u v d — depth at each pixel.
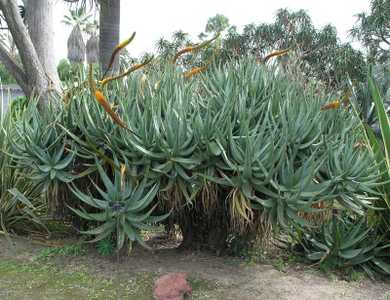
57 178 3.87
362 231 4.27
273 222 3.48
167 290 3.28
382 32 19.92
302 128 3.62
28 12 7.03
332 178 3.54
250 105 3.82
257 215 3.68
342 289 3.71
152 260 4.08
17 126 4.47
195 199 3.77
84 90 3.94
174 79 3.92
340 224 4.23
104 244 4.12
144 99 3.79
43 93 5.86
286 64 4.41
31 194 4.92
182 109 3.44
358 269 4.16
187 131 3.45
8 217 4.82
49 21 7.07
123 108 3.57
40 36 6.98
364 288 3.81
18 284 3.58
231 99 3.57
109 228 3.55
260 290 3.56
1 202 4.75
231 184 3.34
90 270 3.85
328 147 3.61
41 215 4.95
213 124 3.39
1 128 4.84
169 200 3.59
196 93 3.86
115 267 3.90
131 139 3.45
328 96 4.13
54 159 3.86
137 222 3.51
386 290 3.80
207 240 4.29
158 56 4.41
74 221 4.47
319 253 4.14
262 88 3.98
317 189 3.34
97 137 3.73
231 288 3.56
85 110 3.68
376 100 4.21
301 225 3.72
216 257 4.17
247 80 3.93
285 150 3.32
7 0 5.88
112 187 3.50
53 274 3.78
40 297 3.36
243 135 3.43
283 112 3.45
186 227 4.24
